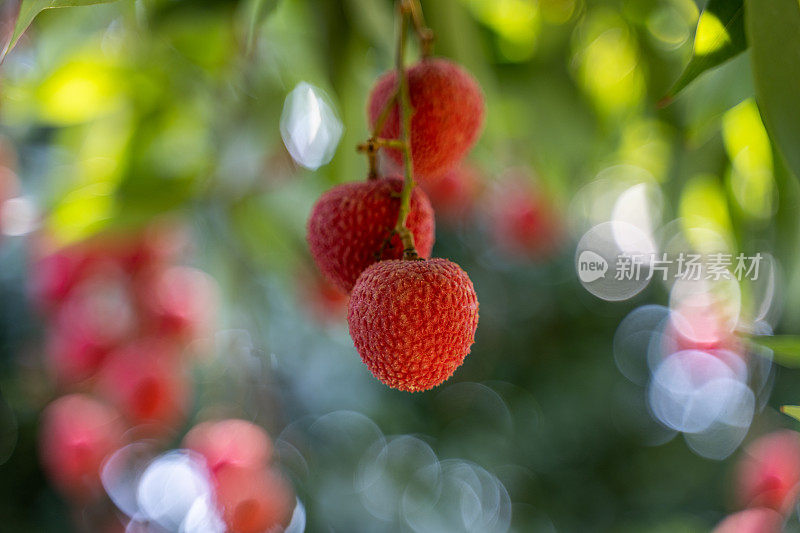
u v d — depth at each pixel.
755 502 0.90
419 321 0.54
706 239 0.71
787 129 0.51
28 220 0.80
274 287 0.90
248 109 0.72
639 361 1.85
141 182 0.71
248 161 0.72
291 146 0.75
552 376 1.87
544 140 0.80
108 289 0.81
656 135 0.78
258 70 0.71
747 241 0.69
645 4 0.73
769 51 0.51
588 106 0.77
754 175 0.68
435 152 0.60
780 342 0.54
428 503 1.56
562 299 1.85
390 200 0.57
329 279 0.59
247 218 0.80
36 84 0.72
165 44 0.71
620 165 0.85
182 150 0.76
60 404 0.91
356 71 0.69
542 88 0.76
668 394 1.71
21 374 1.27
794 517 0.88
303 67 0.71
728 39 0.54
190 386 0.99
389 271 0.54
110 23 0.72
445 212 0.94
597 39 0.77
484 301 1.75
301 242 0.81
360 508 1.46
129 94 0.74
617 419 1.87
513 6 0.74
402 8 0.58
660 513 1.75
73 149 0.77
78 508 1.29
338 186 0.58
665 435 1.80
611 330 1.87
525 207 1.05
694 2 0.71
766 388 1.43
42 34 0.71
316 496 1.40
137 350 0.84
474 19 0.72
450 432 1.80
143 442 1.25
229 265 0.85
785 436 0.93
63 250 0.75
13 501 1.35
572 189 0.87
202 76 0.73
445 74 0.60
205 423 0.93
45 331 1.16
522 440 1.82
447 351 0.54
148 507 1.27
